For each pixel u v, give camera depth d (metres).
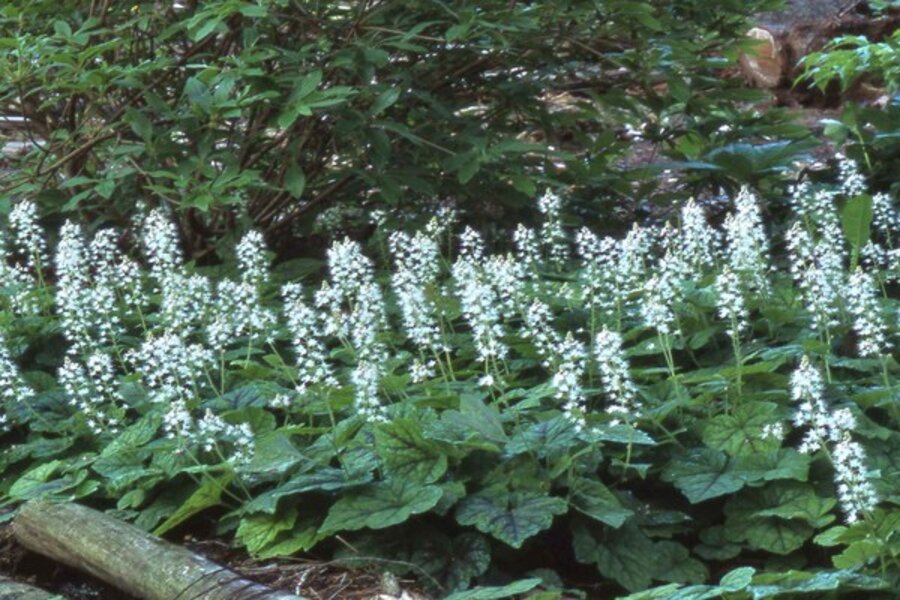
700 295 6.39
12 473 6.20
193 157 7.62
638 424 5.54
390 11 8.21
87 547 5.15
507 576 5.01
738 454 5.25
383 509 5.00
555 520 5.17
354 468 5.19
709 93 8.99
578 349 5.33
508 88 8.57
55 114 8.72
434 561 4.98
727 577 4.33
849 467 4.84
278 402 5.80
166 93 8.51
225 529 5.36
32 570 5.53
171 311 6.62
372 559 5.00
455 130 8.53
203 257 8.92
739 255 6.55
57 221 8.95
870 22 12.80
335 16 8.16
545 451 5.14
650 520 5.15
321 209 8.87
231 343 7.04
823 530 4.99
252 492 5.50
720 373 5.68
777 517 5.06
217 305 7.06
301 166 8.59
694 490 5.11
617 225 9.06
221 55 8.27
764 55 12.87
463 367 6.64
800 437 5.59
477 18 7.68
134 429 5.84
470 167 7.78
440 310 6.62
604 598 4.98
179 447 5.34
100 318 7.18
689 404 5.56
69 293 6.62
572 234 8.95
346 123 7.81
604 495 5.05
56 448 6.14
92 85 7.44
